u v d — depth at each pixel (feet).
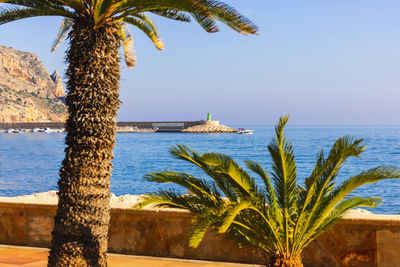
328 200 18.02
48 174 141.18
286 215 18.39
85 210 17.70
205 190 18.80
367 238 20.58
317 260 21.04
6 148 297.33
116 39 18.35
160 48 23.84
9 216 25.98
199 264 21.85
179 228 22.97
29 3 18.16
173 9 18.26
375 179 17.12
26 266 21.68
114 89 18.07
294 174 18.44
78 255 17.70
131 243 23.63
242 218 18.93
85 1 17.62
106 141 17.87
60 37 25.16
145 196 18.81
